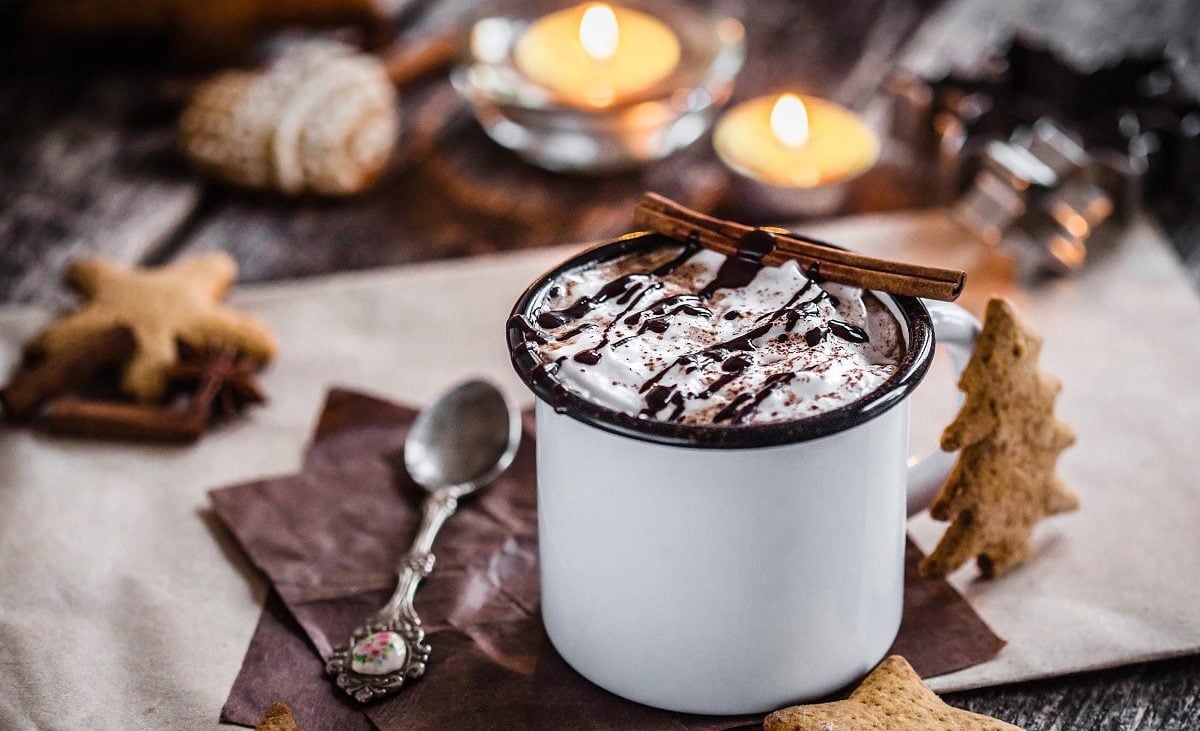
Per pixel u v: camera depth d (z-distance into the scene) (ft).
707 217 1.49
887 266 1.43
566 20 2.22
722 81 2.14
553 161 2.15
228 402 1.77
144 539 1.64
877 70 2.35
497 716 1.46
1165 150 2.08
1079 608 1.54
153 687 1.50
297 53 2.23
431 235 2.07
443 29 2.38
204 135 2.11
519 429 1.72
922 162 2.18
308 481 1.68
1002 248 1.96
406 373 1.84
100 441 1.76
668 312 1.43
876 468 1.39
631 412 1.36
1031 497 1.56
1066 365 1.81
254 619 1.57
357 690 1.48
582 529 1.41
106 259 1.99
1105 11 2.44
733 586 1.39
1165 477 1.67
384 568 1.60
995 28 2.42
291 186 2.10
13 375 1.82
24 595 1.58
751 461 1.34
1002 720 1.46
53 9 2.33
